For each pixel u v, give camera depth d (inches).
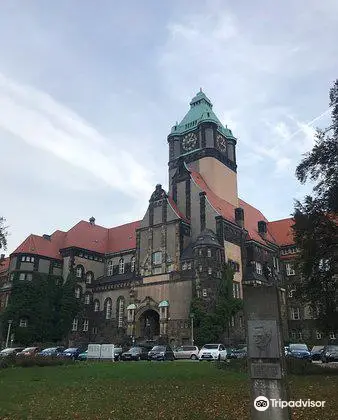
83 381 966.4
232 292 2561.5
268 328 447.2
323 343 2743.6
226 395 733.3
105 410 609.3
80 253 3297.2
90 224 3619.6
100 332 3075.8
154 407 629.3
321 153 1256.8
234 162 3437.5
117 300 3070.9
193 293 2500.0
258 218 3550.7
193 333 2380.7
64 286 3129.9
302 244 1267.2
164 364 1432.1
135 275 2881.4
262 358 442.0
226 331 2420.0
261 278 2861.7
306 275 1270.9
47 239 3339.1
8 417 566.9
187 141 3380.9
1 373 1159.0
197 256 2568.9
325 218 1243.8
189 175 2982.3
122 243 3452.3
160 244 2819.9
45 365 1438.2
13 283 2977.4
